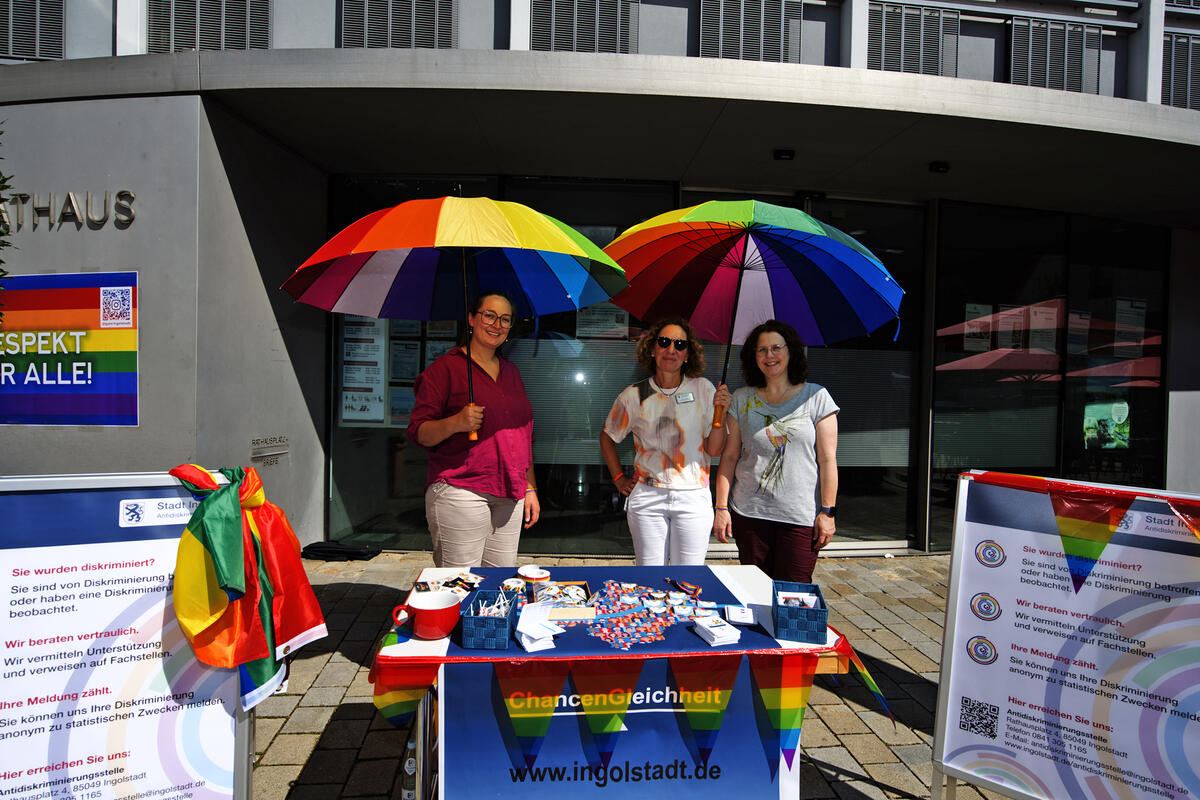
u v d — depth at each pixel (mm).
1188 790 1717
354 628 3693
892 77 3797
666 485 2953
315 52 3703
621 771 1845
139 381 3836
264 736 2635
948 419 5535
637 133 4285
